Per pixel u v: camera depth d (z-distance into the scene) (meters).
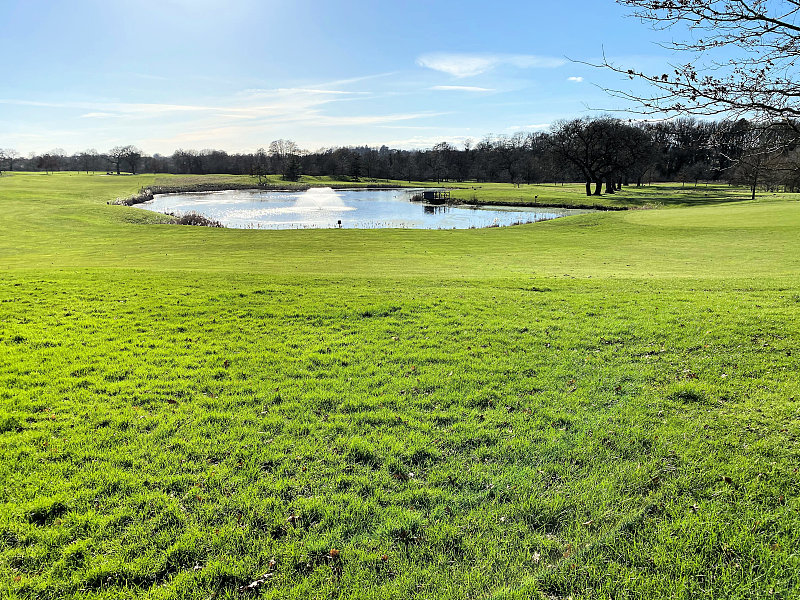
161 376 8.28
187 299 13.34
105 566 4.22
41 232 37.00
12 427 6.45
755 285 14.53
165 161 175.12
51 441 6.12
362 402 7.29
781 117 4.53
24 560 4.29
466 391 7.65
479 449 6.03
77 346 9.61
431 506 5.07
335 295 14.00
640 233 33.28
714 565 4.12
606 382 7.84
